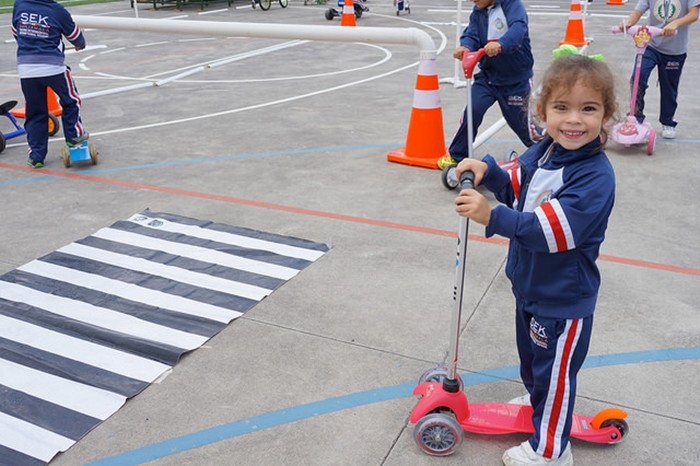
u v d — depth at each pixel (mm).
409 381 3299
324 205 5512
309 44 14633
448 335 3680
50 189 6004
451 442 2771
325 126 7906
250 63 12320
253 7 20609
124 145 7312
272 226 5121
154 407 3143
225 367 3432
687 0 6441
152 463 2801
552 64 2311
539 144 2496
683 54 6707
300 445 2887
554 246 2248
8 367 3420
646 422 2990
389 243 4812
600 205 2248
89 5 22453
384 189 5852
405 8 18969
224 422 3037
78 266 4508
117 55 13539
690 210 5297
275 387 3270
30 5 6160
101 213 5434
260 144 7246
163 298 4086
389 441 2902
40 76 6195
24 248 4820
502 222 2238
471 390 3230
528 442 2693
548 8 19875
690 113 8117
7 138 7352
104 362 3469
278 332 3730
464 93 9461
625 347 3549
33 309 3969
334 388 3256
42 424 3023
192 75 11258
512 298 4059
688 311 3896
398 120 8102
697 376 3309
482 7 5418
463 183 2418
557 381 2527
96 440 2938
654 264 4457
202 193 5828
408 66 11680
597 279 2459
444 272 4383
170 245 4816
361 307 3973
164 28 7117
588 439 2805
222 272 4410
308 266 4484
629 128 6625
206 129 7895
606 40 13508
